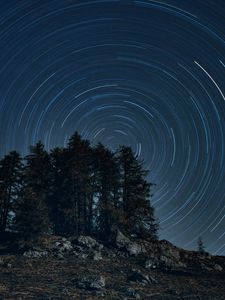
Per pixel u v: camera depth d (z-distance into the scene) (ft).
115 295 78.79
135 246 120.78
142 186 136.05
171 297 82.48
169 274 104.37
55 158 142.20
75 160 136.15
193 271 111.24
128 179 137.08
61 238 120.78
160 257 117.70
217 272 113.60
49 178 139.64
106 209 128.47
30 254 105.19
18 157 138.31
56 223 134.41
